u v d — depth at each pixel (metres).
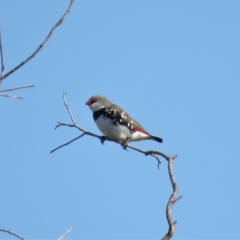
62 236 7.26
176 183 7.23
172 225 6.56
